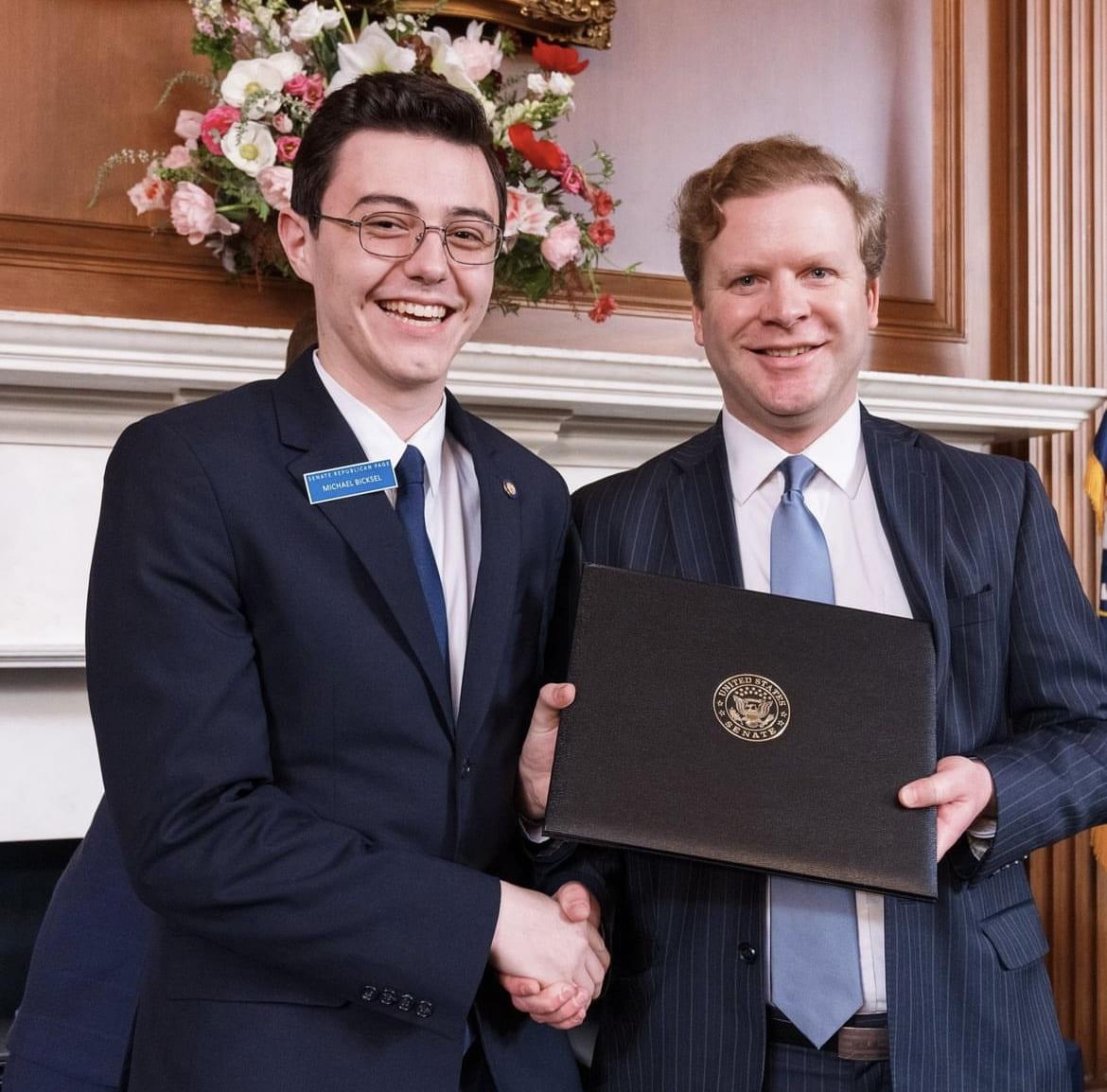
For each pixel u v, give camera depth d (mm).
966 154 2920
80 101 2328
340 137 1240
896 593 1389
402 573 1193
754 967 1302
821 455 1435
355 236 1219
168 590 1123
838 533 1427
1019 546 1432
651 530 1457
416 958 1098
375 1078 1117
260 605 1161
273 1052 1098
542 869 1342
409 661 1184
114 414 2219
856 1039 1285
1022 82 2912
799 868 1160
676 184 2713
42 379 2094
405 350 1225
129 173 2350
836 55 2844
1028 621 1409
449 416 1357
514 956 1145
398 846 1166
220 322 2371
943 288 2914
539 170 2338
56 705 2240
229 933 1079
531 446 2475
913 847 1184
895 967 1272
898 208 2883
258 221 2211
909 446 1463
